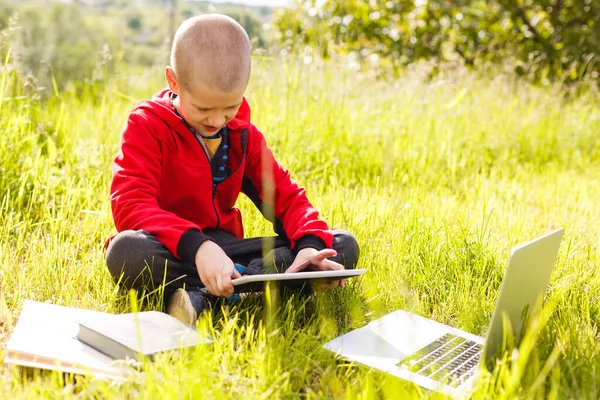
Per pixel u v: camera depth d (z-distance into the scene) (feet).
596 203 12.17
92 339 5.28
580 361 5.40
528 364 5.30
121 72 13.97
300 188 7.68
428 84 18.38
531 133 17.51
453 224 9.22
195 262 6.07
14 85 11.58
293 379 5.13
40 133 11.15
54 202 9.32
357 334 5.86
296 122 13.61
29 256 7.66
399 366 5.30
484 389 4.75
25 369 4.97
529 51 28.50
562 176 14.34
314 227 6.97
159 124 6.91
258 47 13.94
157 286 6.31
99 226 8.77
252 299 6.59
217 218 7.46
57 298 6.57
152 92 15.23
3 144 9.73
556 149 17.19
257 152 7.68
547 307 6.00
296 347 5.58
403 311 6.54
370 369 5.14
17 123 10.34
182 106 6.68
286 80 14.53
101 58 13.97
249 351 5.36
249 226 8.64
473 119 16.96
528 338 4.85
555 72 27.09
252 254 7.15
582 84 22.18
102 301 6.52
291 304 6.47
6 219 8.52
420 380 5.07
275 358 5.19
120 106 14.34
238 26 6.55
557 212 11.30
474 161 15.19
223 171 7.41
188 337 5.29
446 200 11.21
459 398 4.80
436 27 29.63
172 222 6.34
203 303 6.10
